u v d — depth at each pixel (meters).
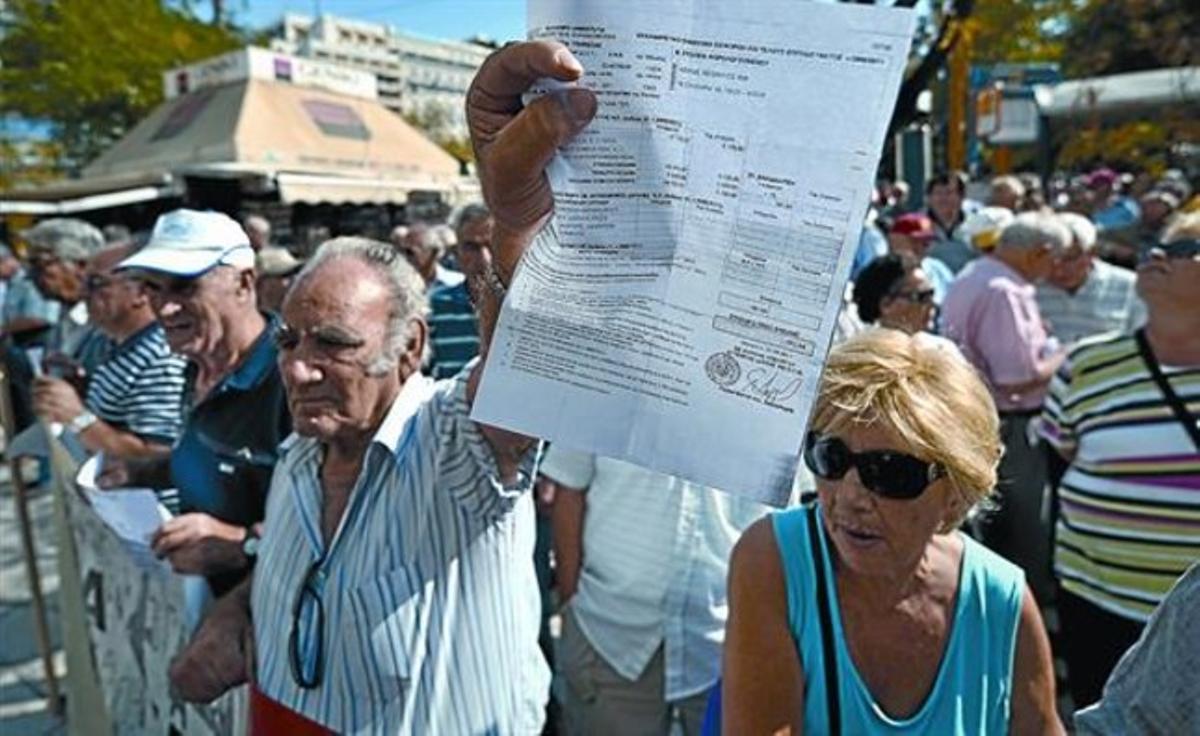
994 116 13.50
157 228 2.38
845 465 1.26
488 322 1.03
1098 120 16.25
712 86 0.76
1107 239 6.43
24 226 11.42
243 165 10.43
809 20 0.72
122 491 2.13
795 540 1.35
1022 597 1.34
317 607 1.56
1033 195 8.45
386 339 1.55
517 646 1.63
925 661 1.30
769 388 0.79
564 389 0.86
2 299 6.86
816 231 0.75
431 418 1.56
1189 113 15.36
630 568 2.11
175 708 2.19
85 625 2.87
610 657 2.19
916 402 1.23
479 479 1.51
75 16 19.59
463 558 1.55
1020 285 3.40
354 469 1.61
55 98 19.28
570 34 0.78
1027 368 3.29
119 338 2.97
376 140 12.77
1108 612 2.23
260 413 2.17
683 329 0.81
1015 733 1.34
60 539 2.99
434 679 1.54
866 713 1.30
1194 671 0.89
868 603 1.31
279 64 12.38
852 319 2.62
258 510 2.17
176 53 20.98
